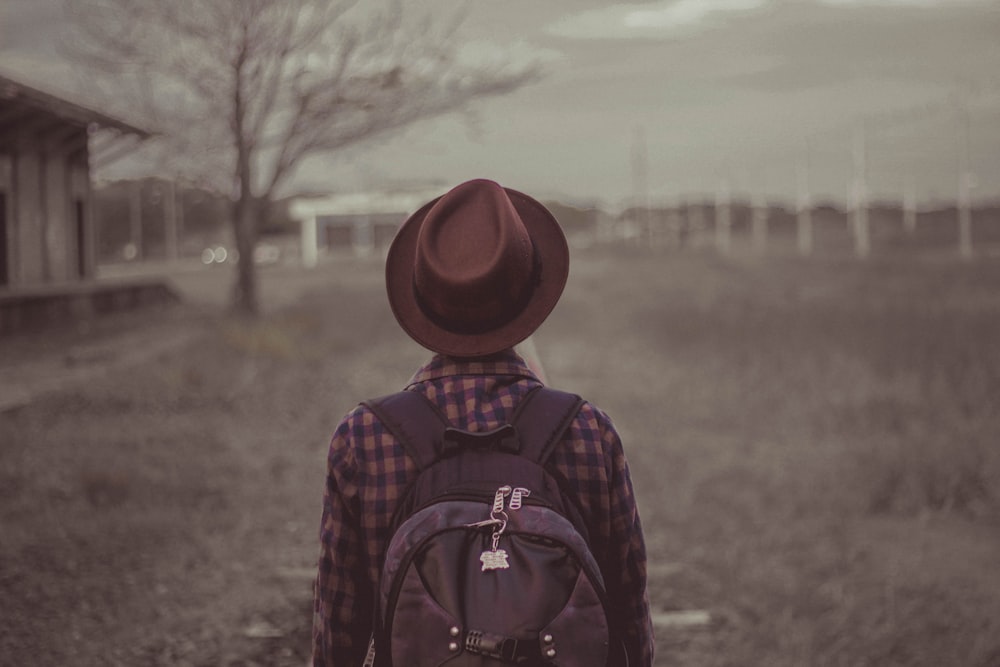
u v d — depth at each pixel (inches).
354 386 439.8
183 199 2578.7
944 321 591.8
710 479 279.3
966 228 1763.0
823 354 488.4
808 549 214.4
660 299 986.7
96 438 321.7
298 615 176.2
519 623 54.6
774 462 296.2
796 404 379.9
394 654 56.2
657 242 3243.1
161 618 172.7
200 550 209.5
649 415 375.2
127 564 200.7
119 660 155.6
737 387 422.9
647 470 290.0
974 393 364.8
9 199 790.5
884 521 241.0
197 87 790.5
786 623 170.9
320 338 621.9
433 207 66.9
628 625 67.4
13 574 193.3
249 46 775.7
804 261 1929.1
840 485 262.1
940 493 251.4
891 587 188.5
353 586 64.1
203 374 443.8
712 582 196.1
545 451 63.3
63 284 858.1
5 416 358.0
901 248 2389.3
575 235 4611.2
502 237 63.5
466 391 65.3
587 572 57.7
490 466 61.6
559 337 665.6
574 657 55.3
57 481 266.2
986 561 207.5
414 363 520.1
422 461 62.9
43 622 170.2
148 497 248.8
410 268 69.2
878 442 299.9
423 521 58.9
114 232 3002.0
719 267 1802.4
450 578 56.0
